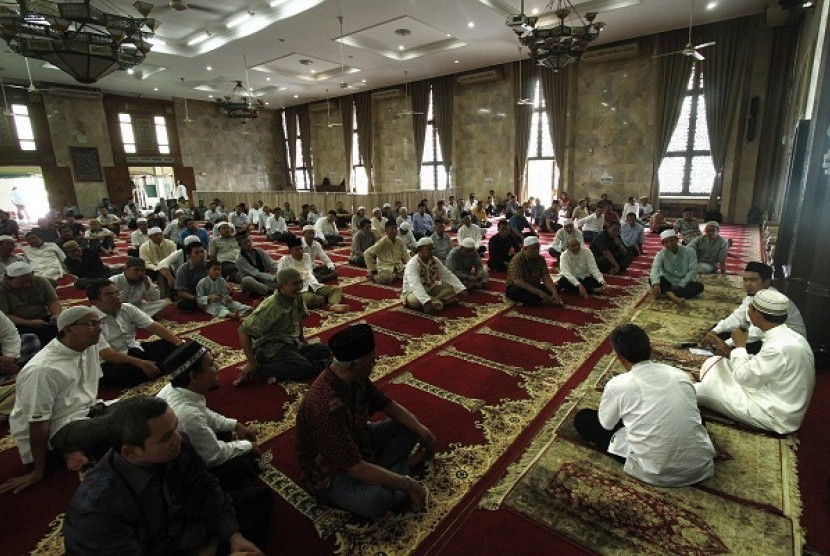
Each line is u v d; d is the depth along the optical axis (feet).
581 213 29.68
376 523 5.47
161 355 9.84
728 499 5.66
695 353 9.91
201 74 42.70
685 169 34.65
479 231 22.54
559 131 38.47
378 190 52.90
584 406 8.02
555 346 10.90
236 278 17.53
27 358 9.69
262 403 8.44
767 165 30.94
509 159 42.52
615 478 6.08
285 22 29.30
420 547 5.10
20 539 5.40
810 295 9.65
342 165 56.59
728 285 16.03
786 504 5.57
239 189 60.34
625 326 6.00
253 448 6.54
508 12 28.37
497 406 8.15
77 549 3.58
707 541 5.04
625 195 36.94
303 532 5.35
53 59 16.75
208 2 28.73
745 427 7.19
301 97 54.54
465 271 16.42
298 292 9.45
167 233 23.62
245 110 41.91
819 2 17.80
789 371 6.75
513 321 12.84
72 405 6.68
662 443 5.70
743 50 30.12
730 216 32.65
